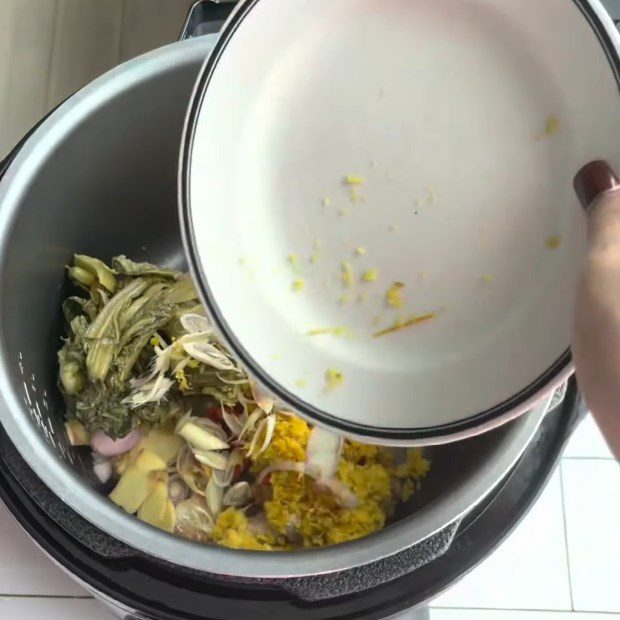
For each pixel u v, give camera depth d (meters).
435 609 0.80
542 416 0.56
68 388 0.73
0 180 0.63
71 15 0.95
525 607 0.79
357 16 0.47
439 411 0.45
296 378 0.48
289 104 0.49
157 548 0.52
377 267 0.49
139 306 0.75
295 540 0.69
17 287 0.65
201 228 0.47
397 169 0.47
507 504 0.63
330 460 0.70
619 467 0.83
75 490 0.54
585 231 0.41
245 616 0.59
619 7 0.71
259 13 0.45
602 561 0.80
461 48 0.45
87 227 0.77
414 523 0.53
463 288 0.47
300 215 0.49
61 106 0.65
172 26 0.97
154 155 0.75
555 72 0.43
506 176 0.45
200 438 0.71
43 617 0.75
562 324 0.42
